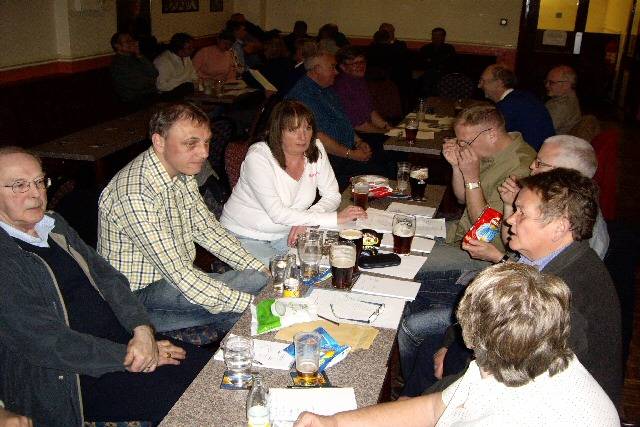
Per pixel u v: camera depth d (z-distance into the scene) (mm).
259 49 9719
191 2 9094
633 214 6098
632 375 3240
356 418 1532
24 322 1901
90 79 6660
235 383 1649
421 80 8914
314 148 3070
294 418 1537
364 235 2637
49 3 6188
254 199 3020
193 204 2695
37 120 5648
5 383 1970
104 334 2232
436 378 2406
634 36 10336
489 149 2920
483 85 4988
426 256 2539
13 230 2051
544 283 1259
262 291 2217
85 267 2264
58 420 1977
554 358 1215
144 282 2549
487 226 2396
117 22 7238
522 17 10617
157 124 2377
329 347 1824
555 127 5391
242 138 6348
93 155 4258
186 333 2564
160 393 2055
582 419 1198
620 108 10734
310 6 10773
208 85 6676
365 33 10727
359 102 5484
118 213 2400
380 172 4758
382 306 2098
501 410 1235
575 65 10805
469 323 1280
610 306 1794
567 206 1759
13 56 5766
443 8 10297
